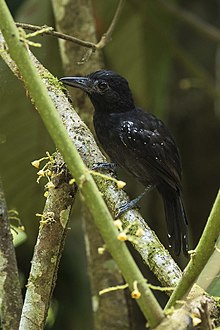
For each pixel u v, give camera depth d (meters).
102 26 13.24
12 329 6.64
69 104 7.29
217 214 4.93
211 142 15.56
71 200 6.46
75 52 10.98
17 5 12.50
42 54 11.80
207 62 15.84
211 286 5.82
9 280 6.66
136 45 13.54
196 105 15.62
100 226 4.56
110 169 7.11
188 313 4.73
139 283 4.55
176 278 5.86
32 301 6.54
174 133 15.62
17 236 11.75
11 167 11.80
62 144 4.75
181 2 15.91
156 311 4.60
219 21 15.84
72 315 12.17
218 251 5.19
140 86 13.74
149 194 14.06
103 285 10.33
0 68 10.14
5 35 4.98
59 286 12.25
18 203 11.82
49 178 6.75
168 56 13.66
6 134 11.65
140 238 6.24
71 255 12.21
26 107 11.33
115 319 10.34
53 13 12.02
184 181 15.41
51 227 6.51
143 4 13.28
